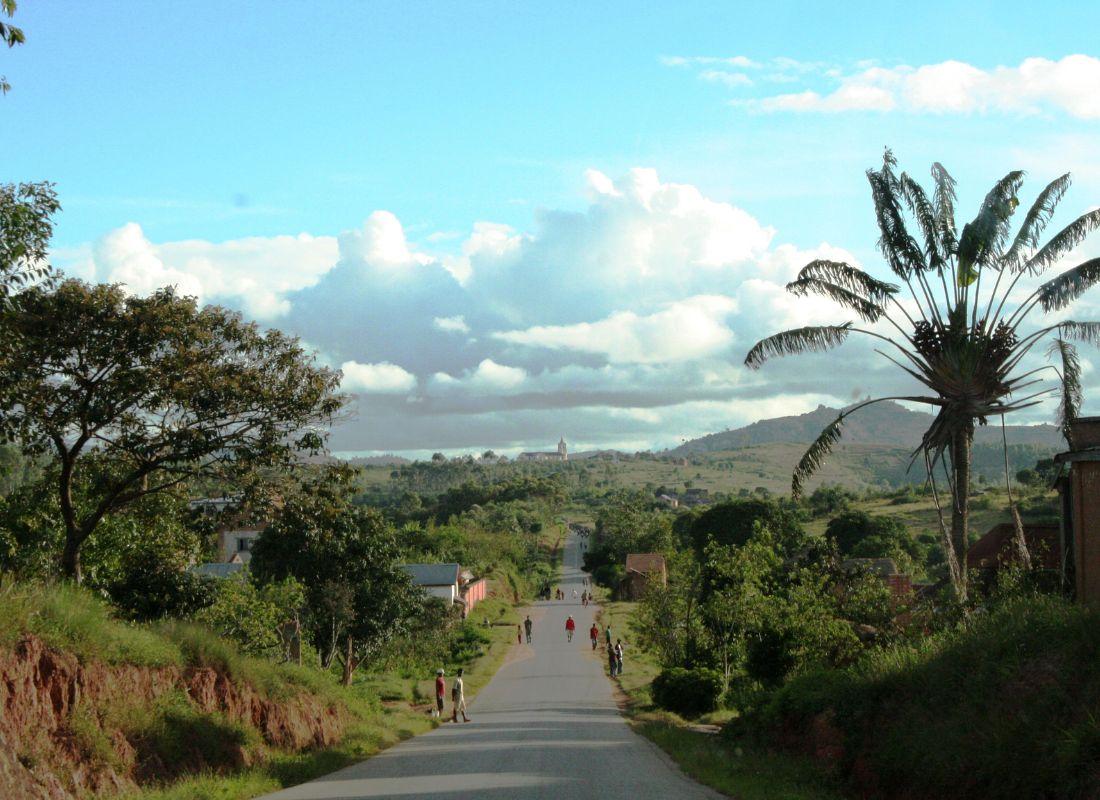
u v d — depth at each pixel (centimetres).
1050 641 1095
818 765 1373
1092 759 827
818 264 1925
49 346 1706
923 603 1989
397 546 3597
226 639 2133
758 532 2909
